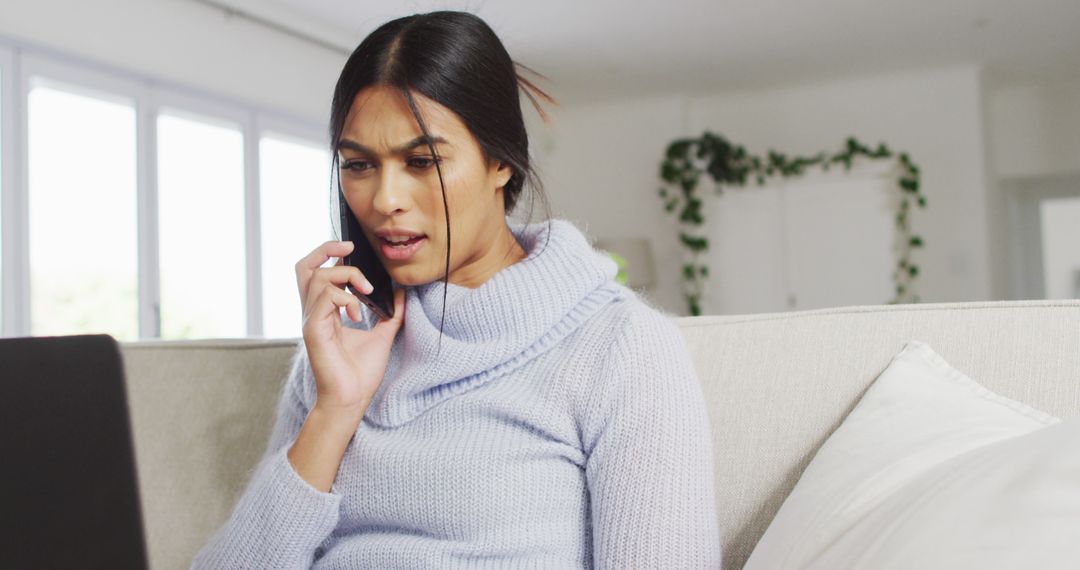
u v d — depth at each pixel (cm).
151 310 446
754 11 510
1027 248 697
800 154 675
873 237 647
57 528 48
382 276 109
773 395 98
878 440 81
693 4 497
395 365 104
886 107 652
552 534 90
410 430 97
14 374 49
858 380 94
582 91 677
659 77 643
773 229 675
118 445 50
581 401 92
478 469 90
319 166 574
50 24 390
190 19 460
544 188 107
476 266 104
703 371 103
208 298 490
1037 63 620
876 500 71
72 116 419
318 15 507
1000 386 87
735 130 698
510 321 97
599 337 94
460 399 95
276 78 514
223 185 501
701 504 85
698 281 689
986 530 52
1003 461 58
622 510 86
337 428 96
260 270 518
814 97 673
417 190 93
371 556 92
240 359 130
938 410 82
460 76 93
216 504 122
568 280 97
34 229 401
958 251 628
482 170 96
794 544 73
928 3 501
